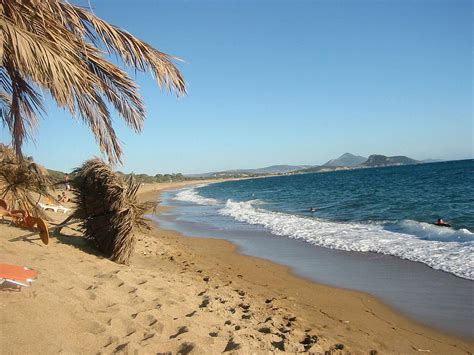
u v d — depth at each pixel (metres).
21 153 6.09
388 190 35.53
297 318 5.80
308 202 29.95
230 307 5.65
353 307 6.71
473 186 32.22
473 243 10.58
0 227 7.22
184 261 9.58
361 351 4.80
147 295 5.14
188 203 37.59
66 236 8.07
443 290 7.30
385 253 10.49
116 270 6.26
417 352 4.96
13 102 5.48
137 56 4.71
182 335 3.92
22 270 4.26
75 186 7.70
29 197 9.12
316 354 4.28
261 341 4.33
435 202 23.05
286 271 9.30
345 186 48.03
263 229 16.58
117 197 7.09
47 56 3.60
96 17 4.50
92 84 4.65
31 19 3.96
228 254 11.48
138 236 12.41
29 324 3.34
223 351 3.81
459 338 5.41
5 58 4.32
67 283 4.79
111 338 3.50
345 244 12.05
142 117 5.59
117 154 5.64
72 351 3.14
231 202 33.94
